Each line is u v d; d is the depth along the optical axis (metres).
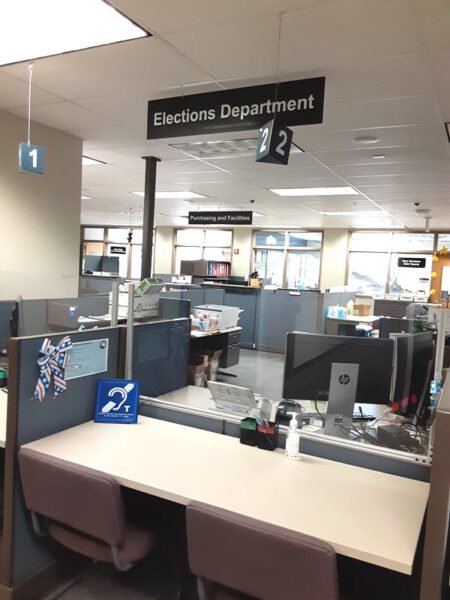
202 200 8.28
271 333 7.52
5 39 2.53
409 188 6.06
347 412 2.13
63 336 2.01
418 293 10.05
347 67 2.72
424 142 4.09
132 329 2.39
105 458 1.76
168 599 1.98
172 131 2.97
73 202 4.57
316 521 1.39
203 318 4.65
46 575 1.97
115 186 7.30
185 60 2.75
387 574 1.72
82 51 2.68
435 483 1.25
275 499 1.51
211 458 1.80
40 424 1.92
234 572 1.30
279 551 1.21
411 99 3.15
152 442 1.94
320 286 11.23
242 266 12.02
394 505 1.52
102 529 1.56
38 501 1.66
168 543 2.01
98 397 2.17
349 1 2.06
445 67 2.64
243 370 6.05
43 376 1.91
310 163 5.00
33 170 3.18
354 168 5.15
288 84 2.62
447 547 1.36
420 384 2.26
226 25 2.33
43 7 2.20
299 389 2.20
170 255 12.85
